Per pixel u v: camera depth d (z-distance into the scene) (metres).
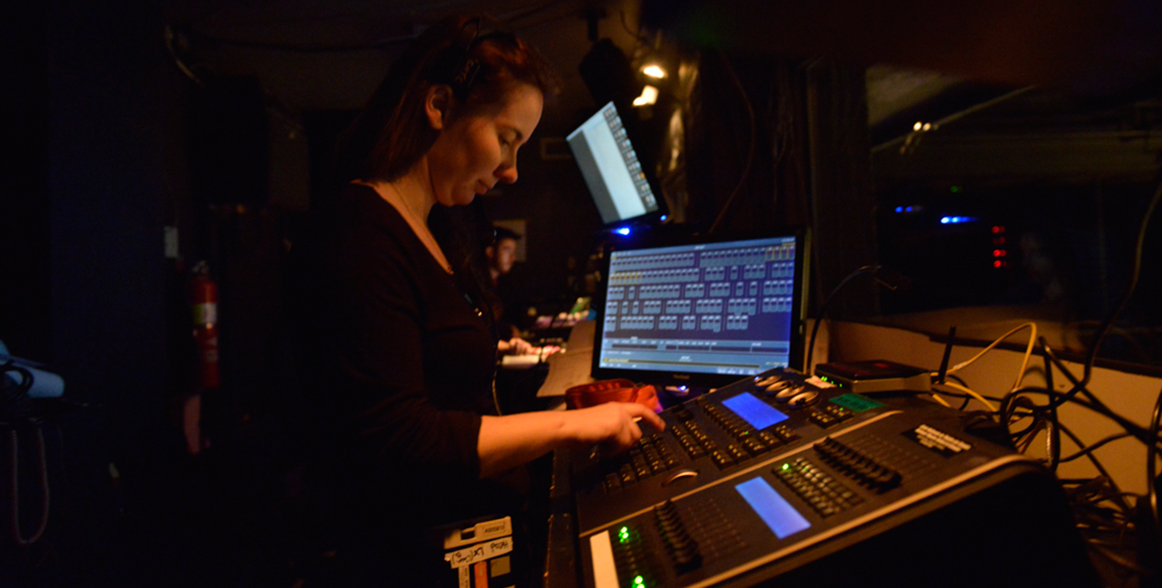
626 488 0.68
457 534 0.81
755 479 0.58
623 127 1.94
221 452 4.07
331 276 0.69
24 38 2.46
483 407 0.88
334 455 0.74
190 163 4.04
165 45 3.48
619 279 1.42
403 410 0.68
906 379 0.75
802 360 1.10
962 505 0.43
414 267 0.76
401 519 0.83
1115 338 1.04
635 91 2.28
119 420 2.79
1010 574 0.43
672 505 0.59
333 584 0.91
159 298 3.14
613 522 0.61
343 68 4.32
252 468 3.77
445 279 0.81
